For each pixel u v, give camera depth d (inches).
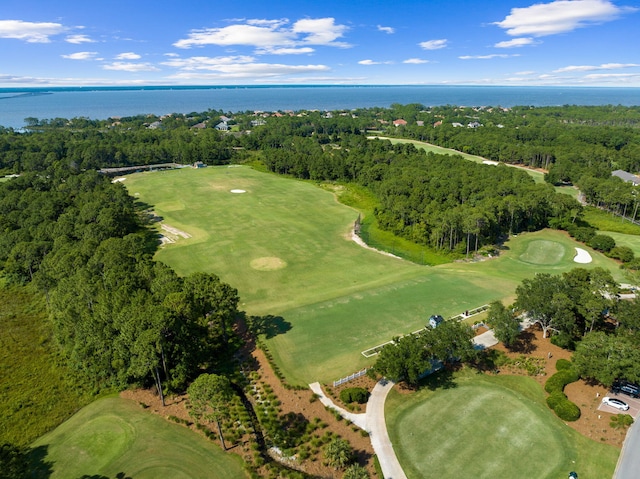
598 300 1987.0
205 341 1990.7
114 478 1389.0
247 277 2965.1
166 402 1765.5
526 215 4008.4
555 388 1753.2
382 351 1801.2
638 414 1636.3
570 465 1412.4
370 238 3929.6
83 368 1916.8
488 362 1967.3
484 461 1428.4
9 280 2957.7
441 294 2652.6
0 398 1819.6
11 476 1330.0
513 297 2598.4
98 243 2938.0
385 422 1611.7
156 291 2134.6
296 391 1788.9
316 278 2950.3
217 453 1492.4
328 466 1429.6
